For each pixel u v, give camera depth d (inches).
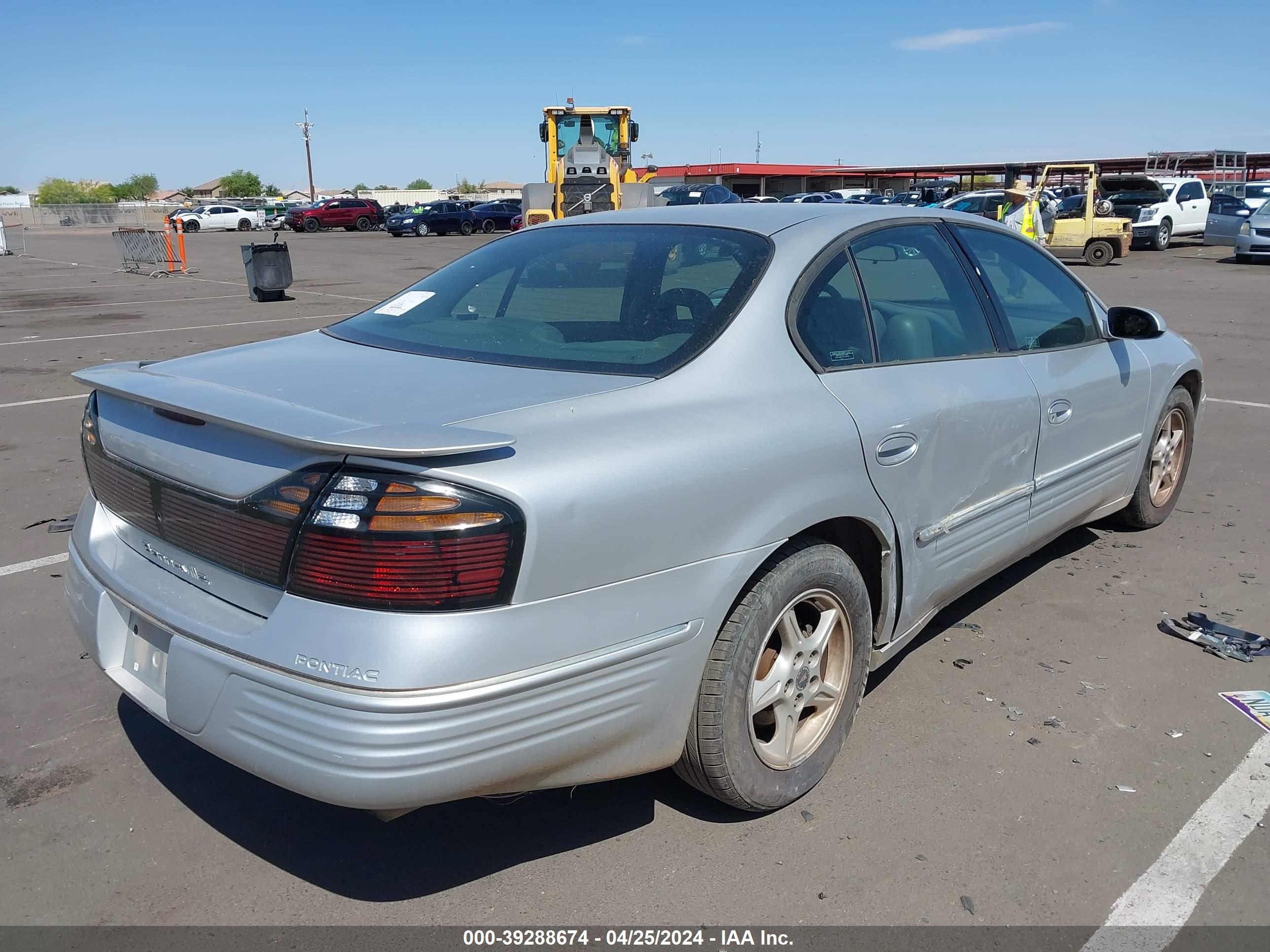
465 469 83.7
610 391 99.7
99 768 123.2
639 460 92.7
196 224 2054.6
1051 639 157.6
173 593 98.3
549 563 85.9
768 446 102.8
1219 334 470.0
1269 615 166.1
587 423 93.8
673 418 98.7
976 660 150.5
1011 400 139.4
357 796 82.1
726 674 101.6
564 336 114.0
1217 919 97.3
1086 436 162.9
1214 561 190.1
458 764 83.5
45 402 339.0
